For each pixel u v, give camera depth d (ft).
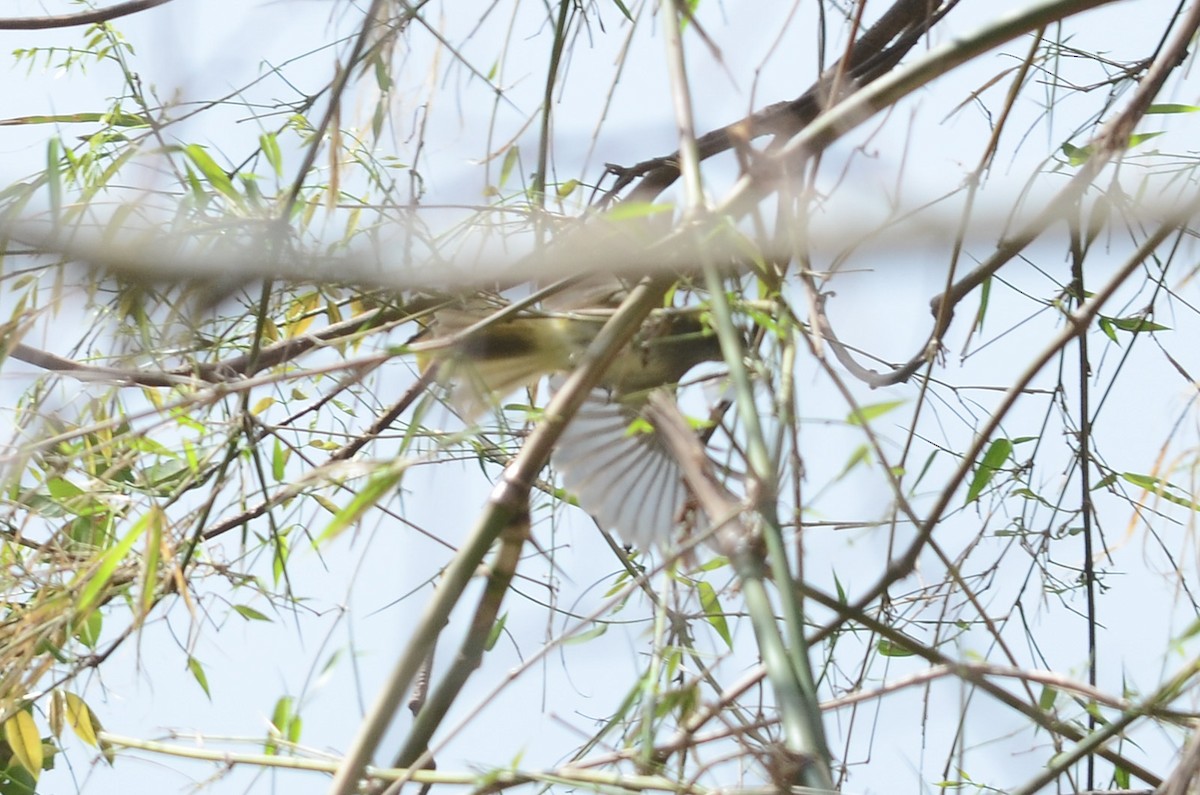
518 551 13.05
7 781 17.37
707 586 15.34
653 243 11.85
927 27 15.38
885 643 15.17
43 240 10.40
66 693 16.29
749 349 13.93
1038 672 12.50
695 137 12.12
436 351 13.26
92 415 16.21
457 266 12.55
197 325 14.44
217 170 13.64
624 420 17.07
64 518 16.42
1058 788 13.76
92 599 14.65
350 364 12.78
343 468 12.64
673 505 17.02
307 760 13.92
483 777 11.99
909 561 12.60
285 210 12.66
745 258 12.22
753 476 11.18
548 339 16.30
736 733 11.28
